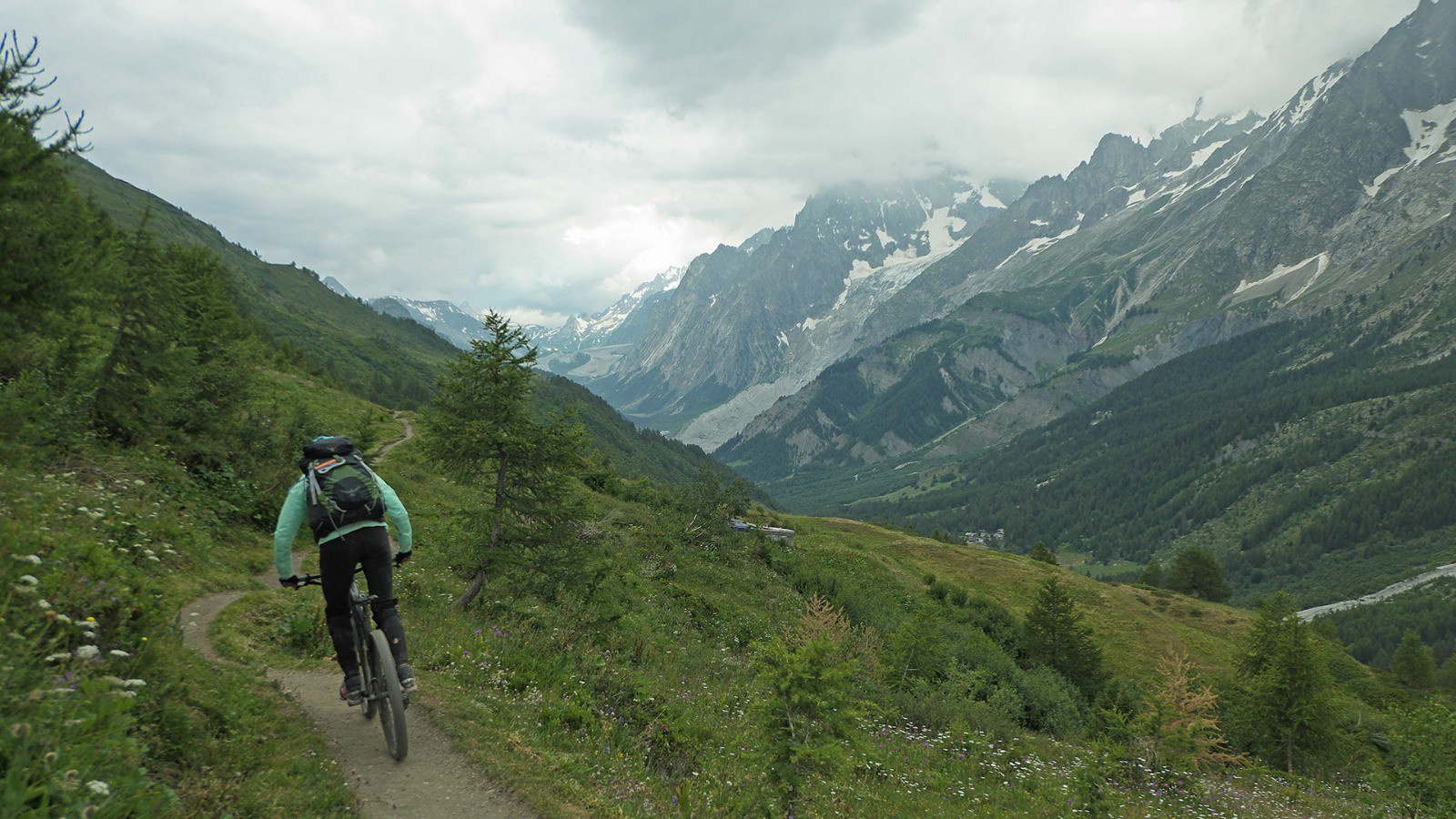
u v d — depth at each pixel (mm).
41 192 8484
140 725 4938
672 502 51781
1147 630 80500
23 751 3623
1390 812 21516
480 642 10625
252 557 14188
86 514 10031
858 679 22719
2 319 8367
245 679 7090
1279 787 24609
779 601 36656
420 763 6270
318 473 6242
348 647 6371
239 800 4770
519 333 15898
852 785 11930
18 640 4582
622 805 6668
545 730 8305
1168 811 16438
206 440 18734
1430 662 98438
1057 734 29797
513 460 16000
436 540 19828
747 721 13055
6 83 7910
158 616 6402
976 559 99125
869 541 103688
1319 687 40156
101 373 15898
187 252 22172
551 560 16297
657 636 19734
